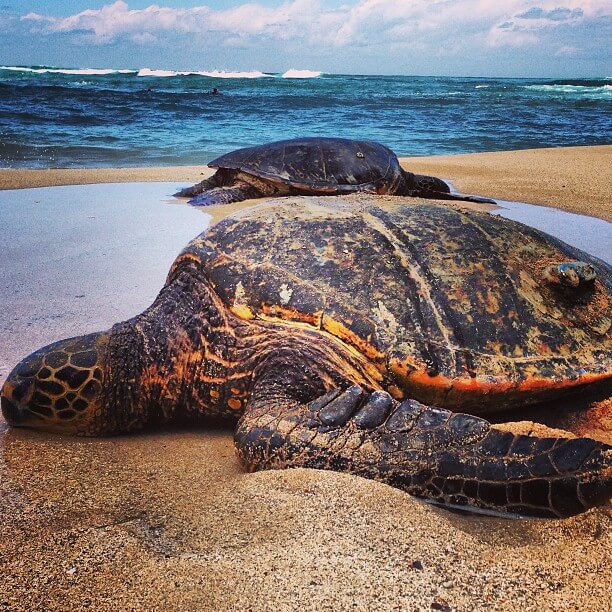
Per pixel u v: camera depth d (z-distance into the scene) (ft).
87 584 2.33
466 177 12.96
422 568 2.41
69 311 5.19
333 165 10.39
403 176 10.69
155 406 3.78
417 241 3.79
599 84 105.81
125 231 7.77
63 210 8.89
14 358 4.35
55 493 2.99
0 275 5.99
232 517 2.73
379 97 50.21
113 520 2.76
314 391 3.42
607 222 8.75
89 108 29.66
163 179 12.04
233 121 26.30
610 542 2.54
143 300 5.48
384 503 2.76
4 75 78.02
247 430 3.19
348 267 3.66
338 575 2.35
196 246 4.06
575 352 3.58
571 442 2.79
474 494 2.81
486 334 3.49
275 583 2.31
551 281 3.80
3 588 2.31
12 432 3.63
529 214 9.27
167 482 3.12
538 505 2.74
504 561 2.47
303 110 33.65
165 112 29.48
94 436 3.70
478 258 3.75
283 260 3.74
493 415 3.67
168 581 2.33
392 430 3.05
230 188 10.21
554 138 23.32
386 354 3.40
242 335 3.63
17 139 18.06
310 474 2.93
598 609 2.22
